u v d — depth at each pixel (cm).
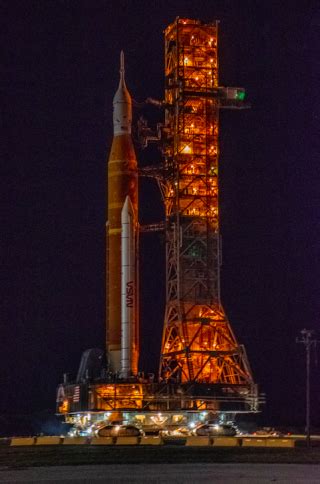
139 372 18075
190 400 17225
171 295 18838
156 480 8219
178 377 17912
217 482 8031
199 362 18138
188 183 18750
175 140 18838
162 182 19125
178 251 18500
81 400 17075
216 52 19288
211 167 18862
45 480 8294
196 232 18712
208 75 19138
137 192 18838
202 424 16538
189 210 18725
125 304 18050
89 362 18138
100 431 15262
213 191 18825
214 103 19038
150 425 17138
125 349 17938
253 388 17688
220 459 10500
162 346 18638
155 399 17138
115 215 18638
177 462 10131
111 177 18825
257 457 10781
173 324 18638
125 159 18762
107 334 18500
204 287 18625
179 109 18862
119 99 19125
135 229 18462
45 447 13100
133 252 18250
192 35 19250
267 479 8294
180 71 19050
